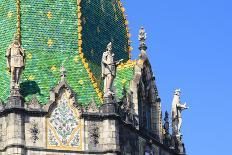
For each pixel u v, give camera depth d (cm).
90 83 10331
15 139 9531
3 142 9612
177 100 11575
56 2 10831
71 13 10806
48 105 9762
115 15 11419
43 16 10706
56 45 10588
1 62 10488
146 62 11031
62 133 9756
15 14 10669
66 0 10869
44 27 10656
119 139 10000
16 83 9762
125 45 11444
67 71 10388
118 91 10712
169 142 11238
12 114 9594
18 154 9488
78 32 10712
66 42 10631
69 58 10538
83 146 9794
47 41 10575
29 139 9606
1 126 9681
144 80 10988
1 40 10644
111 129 9906
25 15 10675
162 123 11169
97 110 9962
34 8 10731
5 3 10819
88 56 10681
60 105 9838
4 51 10569
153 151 10788
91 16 10962
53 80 10225
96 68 10712
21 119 9612
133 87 10656
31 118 9675
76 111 9869
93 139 9856
